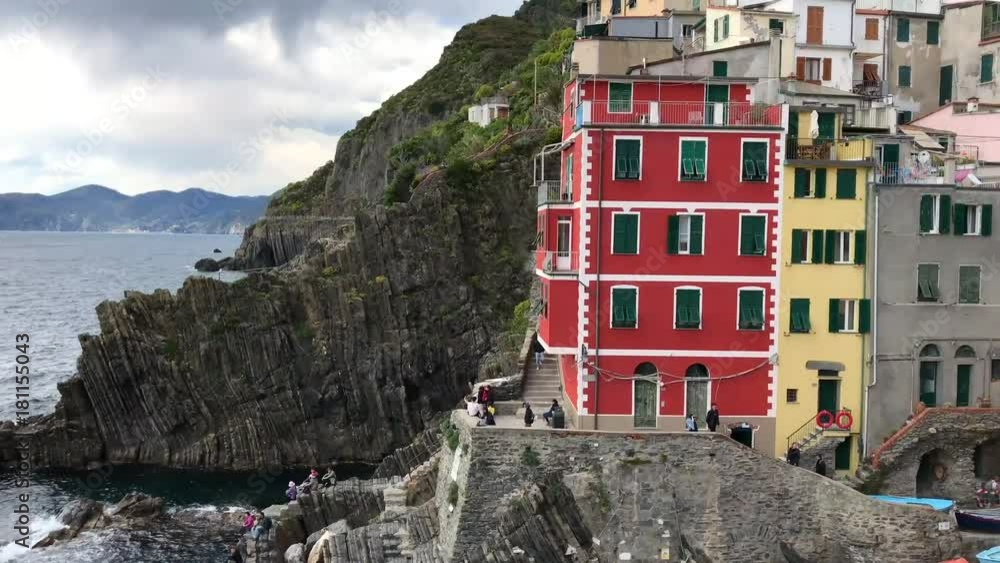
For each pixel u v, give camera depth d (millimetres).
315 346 93188
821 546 45312
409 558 48594
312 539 55281
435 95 186875
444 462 51656
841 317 49625
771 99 51656
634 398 48875
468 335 98375
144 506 69750
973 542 43719
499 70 190000
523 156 106375
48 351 141000
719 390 48938
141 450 88312
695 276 48594
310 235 195375
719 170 48312
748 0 73938
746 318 48781
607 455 45562
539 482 45188
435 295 99125
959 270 50000
